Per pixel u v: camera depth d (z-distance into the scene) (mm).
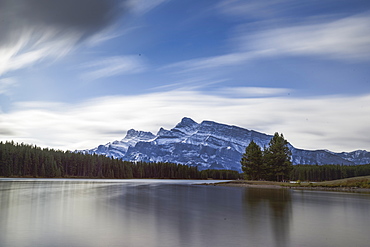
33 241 18250
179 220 26859
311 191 74688
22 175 186875
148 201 44625
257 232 21750
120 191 68938
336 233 21609
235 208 36531
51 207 34969
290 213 32281
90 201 43000
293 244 18297
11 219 26172
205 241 18844
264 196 56438
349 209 36219
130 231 21531
